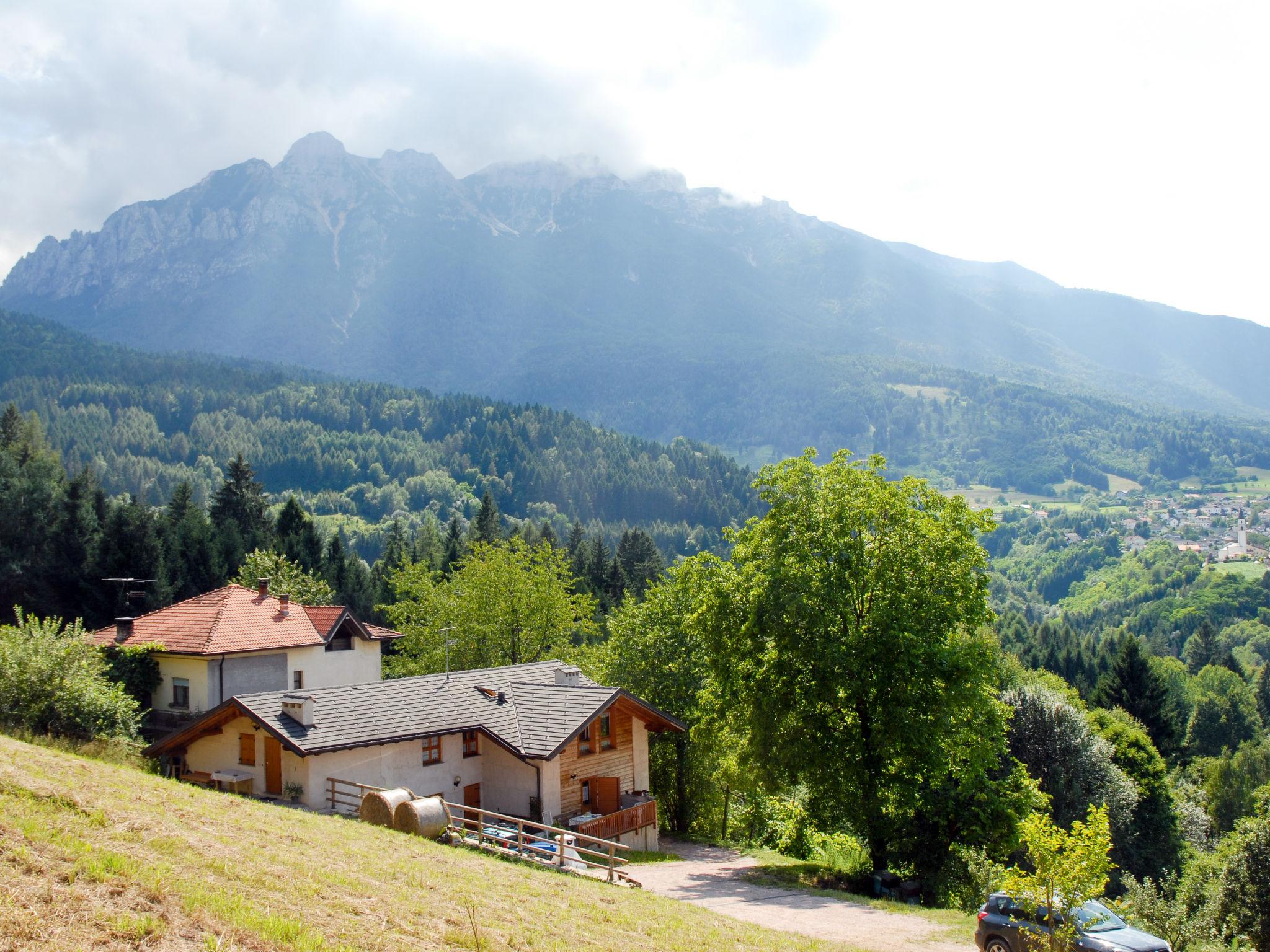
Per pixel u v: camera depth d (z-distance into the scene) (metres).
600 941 15.80
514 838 27.84
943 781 34.22
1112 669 82.88
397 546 118.12
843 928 23.80
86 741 30.34
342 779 31.08
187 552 78.00
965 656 32.47
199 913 11.93
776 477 35.78
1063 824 47.12
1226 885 32.75
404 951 12.78
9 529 68.94
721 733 40.31
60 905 11.19
